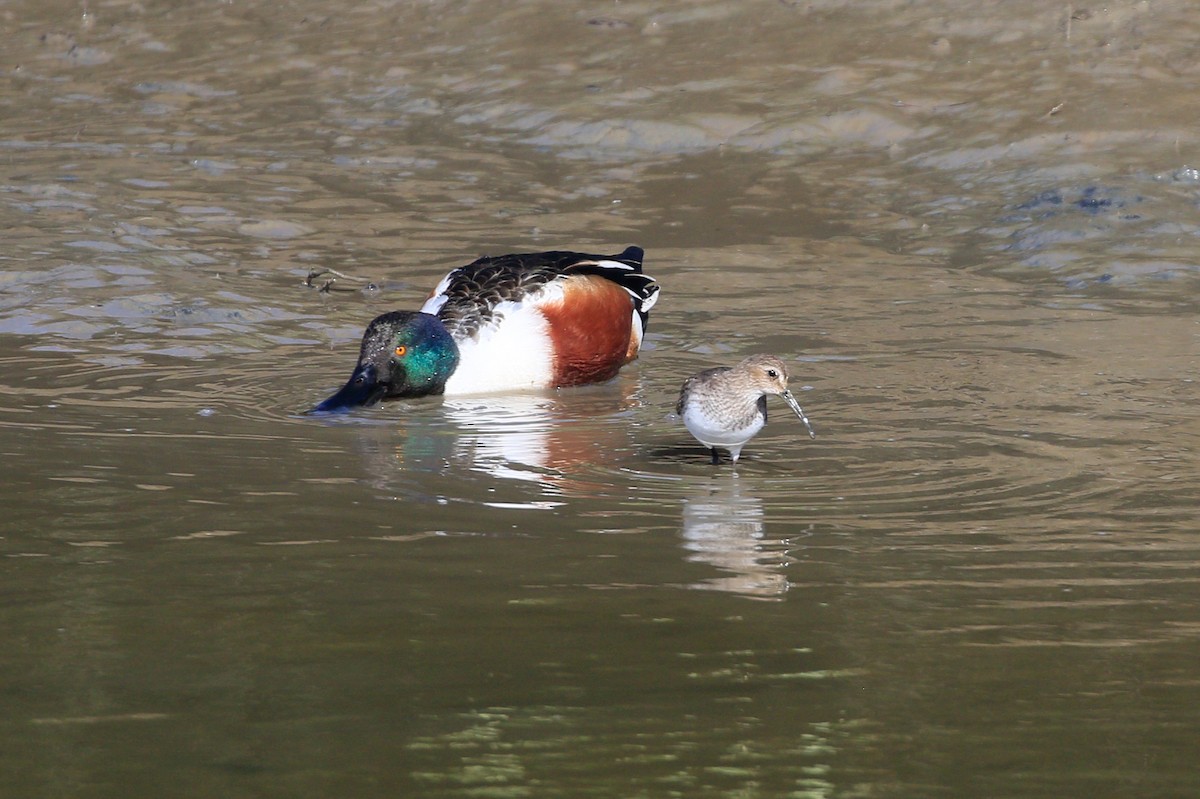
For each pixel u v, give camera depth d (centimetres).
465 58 2634
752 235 1894
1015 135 2119
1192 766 609
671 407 1285
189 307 1552
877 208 1981
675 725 647
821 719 654
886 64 2398
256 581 823
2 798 580
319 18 2919
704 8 2655
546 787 591
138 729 641
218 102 2578
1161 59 2302
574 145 2280
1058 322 1522
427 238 1877
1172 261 1717
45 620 763
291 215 1956
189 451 1108
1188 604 794
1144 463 1077
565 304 1346
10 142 2348
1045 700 673
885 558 874
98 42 2919
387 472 1060
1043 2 2506
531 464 1092
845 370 1370
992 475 1052
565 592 812
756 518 953
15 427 1166
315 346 1462
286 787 591
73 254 1716
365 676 698
